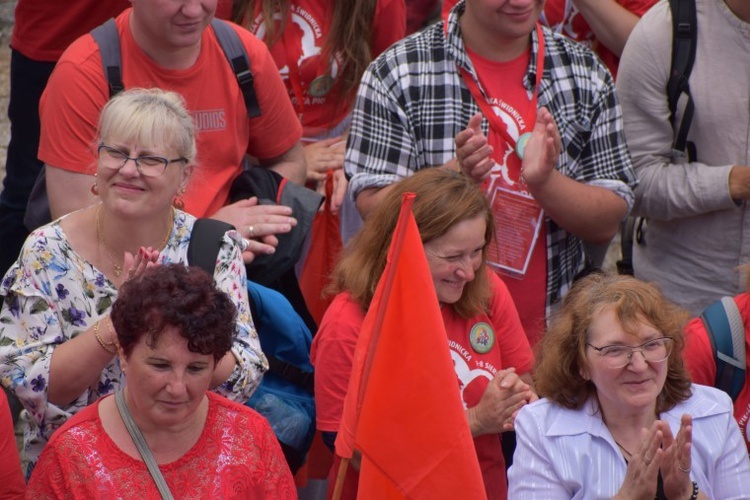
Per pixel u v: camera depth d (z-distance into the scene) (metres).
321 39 20.78
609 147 19.16
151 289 12.37
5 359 14.48
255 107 18.75
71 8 21.64
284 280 18.39
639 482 13.23
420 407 12.79
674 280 20.69
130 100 14.90
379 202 16.39
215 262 15.33
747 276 16.48
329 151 20.91
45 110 17.70
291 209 18.25
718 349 16.05
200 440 12.96
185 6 17.11
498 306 16.67
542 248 18.70
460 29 18.83
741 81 19.69
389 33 21.33
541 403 14.66
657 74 19.97
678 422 14.49
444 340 12.84
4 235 22.73
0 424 13.59
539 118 18.14
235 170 18.80
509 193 18.55
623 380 13.96
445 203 15.41
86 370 14.26
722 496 14.45
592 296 14.23
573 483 14.12
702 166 19.94
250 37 18.88
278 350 16.77
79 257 14.90
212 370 12.66
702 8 19.80
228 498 12.82
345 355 15.59
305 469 17.75
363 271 15.72
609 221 18.67
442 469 12.80
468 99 18.64
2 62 30.28
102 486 12.55
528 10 18.17
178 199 16.53
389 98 18.62
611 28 22.75
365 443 12.91
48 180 17.62
